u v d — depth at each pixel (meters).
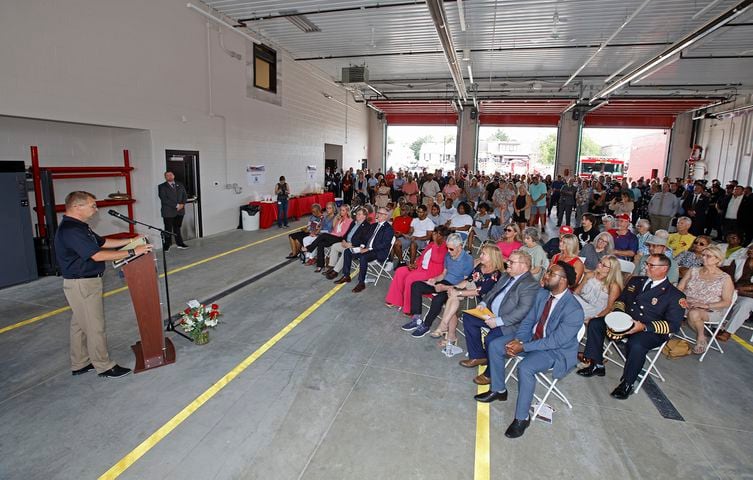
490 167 31.08
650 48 10.68
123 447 2.85
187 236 9.54
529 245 5.15
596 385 3.83
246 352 4.24
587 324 4.07
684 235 6.00
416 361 4.16
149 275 3.74
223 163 10.35
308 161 14.90
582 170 24.95
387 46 11.48
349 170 17.17
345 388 3.63
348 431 3.06
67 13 6.29
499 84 15.96
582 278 4.29
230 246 9.04
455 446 2.94
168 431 3.02
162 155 8.37
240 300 5.74
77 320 3.60
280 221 11.71
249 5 8.91
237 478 2.61
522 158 30.59
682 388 3.80
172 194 8.26
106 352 3.71
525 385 3.07
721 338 4.79
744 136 15.15
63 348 4.22
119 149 8.26
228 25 9.04
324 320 5.12
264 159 12.08
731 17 6.46
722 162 16.80
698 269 4.57
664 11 8.27
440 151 36.47
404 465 2.74
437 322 5.23
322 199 14.74
